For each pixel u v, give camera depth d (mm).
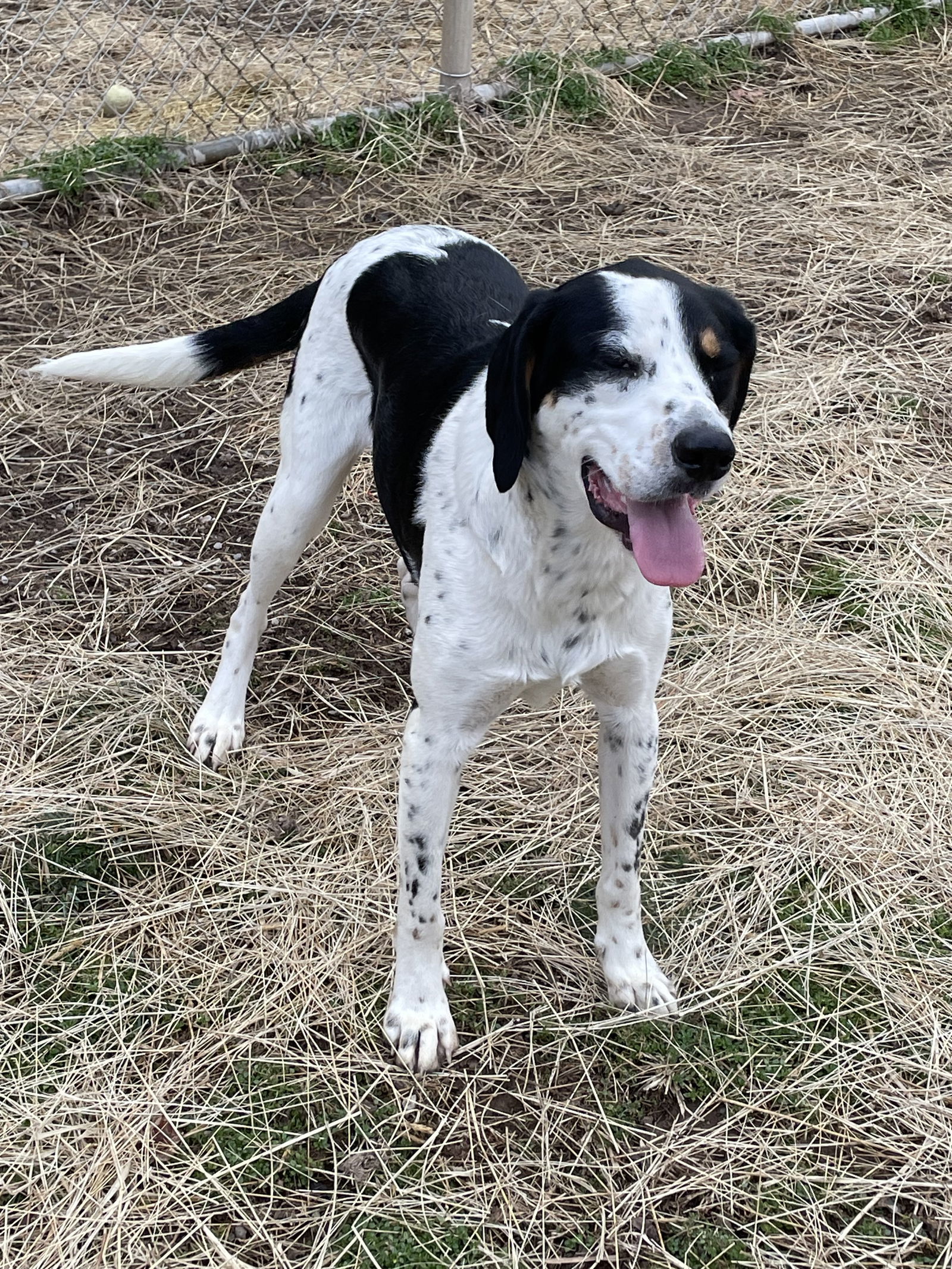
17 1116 1150
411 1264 1064
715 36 3205
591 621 1134
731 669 1623
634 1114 1181
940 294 2330
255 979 1279
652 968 1286
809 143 2826
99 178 2500
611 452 1028
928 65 3191
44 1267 1043
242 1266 1050
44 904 1349
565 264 2342
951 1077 1192
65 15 3207
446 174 2646
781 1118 1168
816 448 1980
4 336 2166
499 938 1336
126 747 1521
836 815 1448
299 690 1620
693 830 1438
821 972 1299
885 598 1730
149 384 1614
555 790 1485
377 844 1410
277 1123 1165
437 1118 1176
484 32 3170
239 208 2521
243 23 3166
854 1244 1080
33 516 1842
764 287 2322
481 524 1130
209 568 1775
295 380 1517
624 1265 1068
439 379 1292
